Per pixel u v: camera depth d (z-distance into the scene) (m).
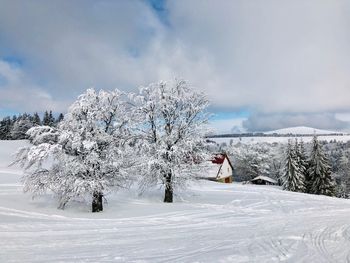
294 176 66.56
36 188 24.17
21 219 18.55
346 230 15.30
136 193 33.44
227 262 8.97
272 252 10.21
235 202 31.98
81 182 23.16
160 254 10.26
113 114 26.56
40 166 24.83
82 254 10.35
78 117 25.31
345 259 9.20
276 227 16.72
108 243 12.41
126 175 25.88
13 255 10.15
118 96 26.38
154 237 13.91
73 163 23.81
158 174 29.22
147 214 23.08
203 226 17.66
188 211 24.59
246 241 12.41
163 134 30.39
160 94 30.34
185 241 12.76
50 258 9.77
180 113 30.44
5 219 18.11
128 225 17.80
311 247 10.99
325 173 65.00
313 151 66.69
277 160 93.25
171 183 30.03
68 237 13.66
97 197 24.36
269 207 29.53
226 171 79.19
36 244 11.98
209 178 72.62
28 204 24.56
